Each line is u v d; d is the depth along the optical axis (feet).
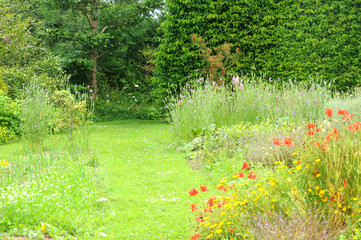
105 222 13.39
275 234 9.65
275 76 45.24
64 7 51.52
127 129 41.78
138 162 23.66
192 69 47.93
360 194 9.86
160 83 49.62
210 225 11.38
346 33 43.01
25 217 11.95
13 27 43.83
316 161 10.55
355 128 10.60
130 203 15.62
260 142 20.83
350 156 10.34
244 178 16.74
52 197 14.02
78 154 22.58
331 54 43.37
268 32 45.27
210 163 20.90
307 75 43.73
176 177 19.77
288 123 23.27
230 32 46.65
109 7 54.29
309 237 9.50
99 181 18.56
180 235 12.17
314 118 26.30
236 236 10.71
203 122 28.40
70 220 12.55
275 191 11.65
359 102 28.02
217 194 16.11
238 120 29.19
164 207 15.02
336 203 10.20
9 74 39.37
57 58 46.55
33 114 25.20
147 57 68.80
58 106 32.12
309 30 43.55
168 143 29.91
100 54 61.21
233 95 31.42
